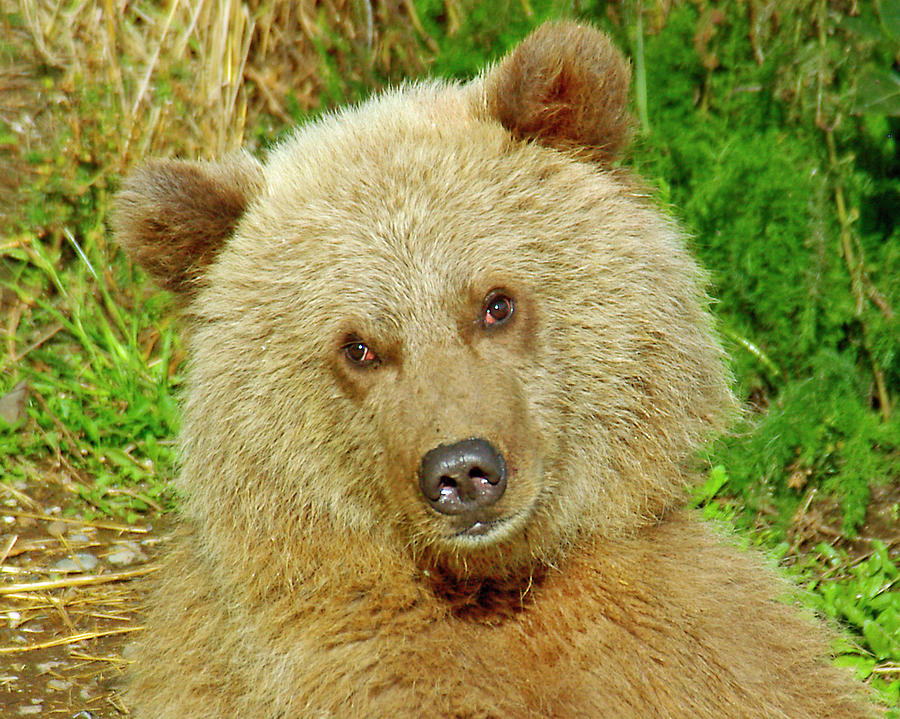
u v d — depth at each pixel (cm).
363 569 870
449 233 847
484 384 814
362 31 1491
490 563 859
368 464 860
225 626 920
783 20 1304
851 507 1155
